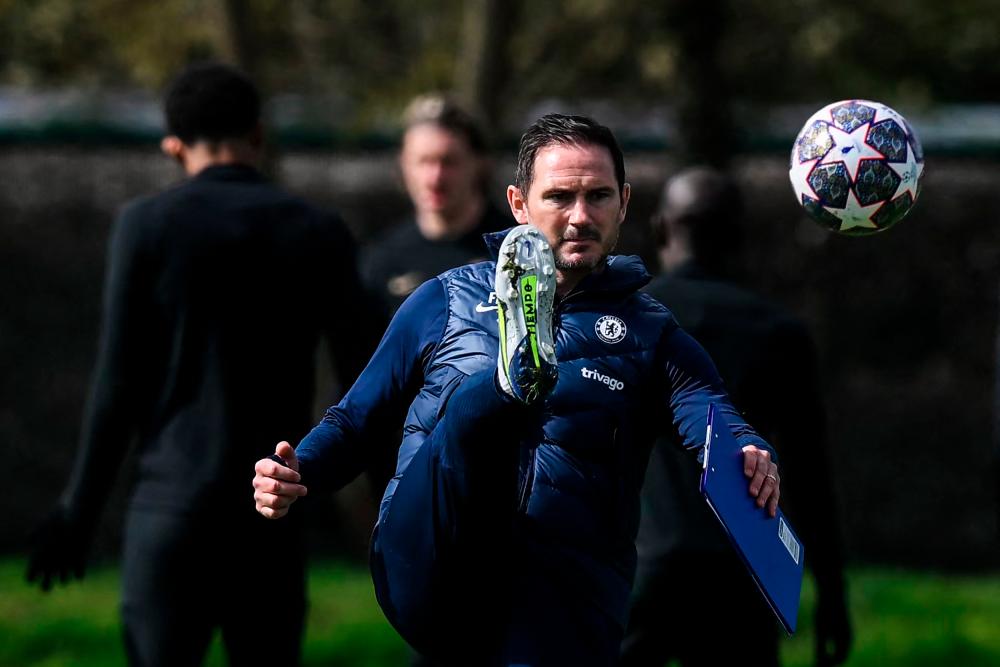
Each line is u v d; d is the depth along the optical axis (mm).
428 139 21656
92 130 38969
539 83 38875
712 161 32938
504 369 11094
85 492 17031
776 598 11578
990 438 39094
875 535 39594
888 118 13195
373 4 39156
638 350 12062
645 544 16672
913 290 39250
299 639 17594
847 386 39500
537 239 11039
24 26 38688
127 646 16875
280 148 39594
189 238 16859
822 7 36250
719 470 11289
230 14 33844
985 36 40469
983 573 39188
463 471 11656
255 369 17016
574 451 11891
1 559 37844
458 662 12312
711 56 32781
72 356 38875
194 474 16750
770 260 39469
